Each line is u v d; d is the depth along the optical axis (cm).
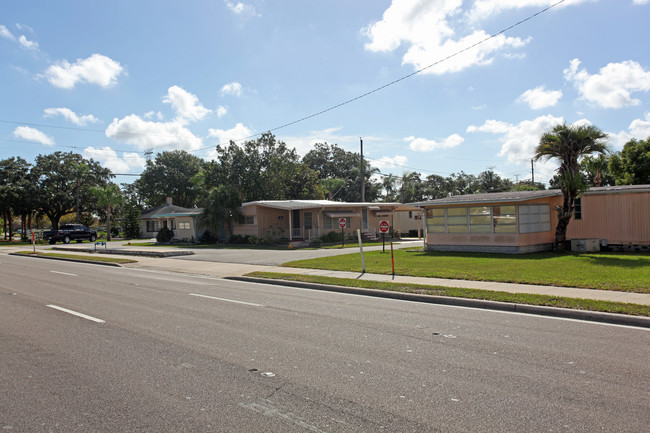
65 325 806
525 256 1959
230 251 2809
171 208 5412
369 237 3797
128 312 927
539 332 736
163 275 1728
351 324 803
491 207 2209
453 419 409
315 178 5328
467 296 1027
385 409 433
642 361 573
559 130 2017
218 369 555
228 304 1023
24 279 1581
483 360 582
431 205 2408
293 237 3509
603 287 1090
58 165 5641
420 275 1402
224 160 4728
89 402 457
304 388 489
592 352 615
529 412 421
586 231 2245
